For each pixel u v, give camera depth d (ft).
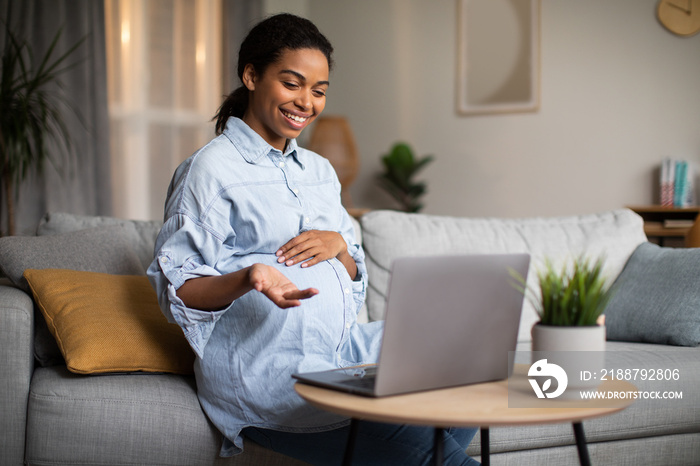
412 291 3.07
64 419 4.54
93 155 14.20
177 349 5.15
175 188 4.45
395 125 17.28
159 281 4.17
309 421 4.08
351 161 16.14
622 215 7.75
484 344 3.42
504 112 15.81
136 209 15.29
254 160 4.58
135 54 15.14
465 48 16.26
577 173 14.98
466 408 2.98
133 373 5.01
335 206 5.11
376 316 6.93
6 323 4.68
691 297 6.31
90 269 5.85
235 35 16.01
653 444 5.61
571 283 3.24
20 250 5.63
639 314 6.57
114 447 4.56
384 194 17.53
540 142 15.39
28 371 4.74
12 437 4.64
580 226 7.66
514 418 2.81
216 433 4.64
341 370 3.84
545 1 15.20
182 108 15.79
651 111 14.17
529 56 15.42
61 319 5.07
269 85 4.53
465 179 16.40
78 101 13.92
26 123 9.70
